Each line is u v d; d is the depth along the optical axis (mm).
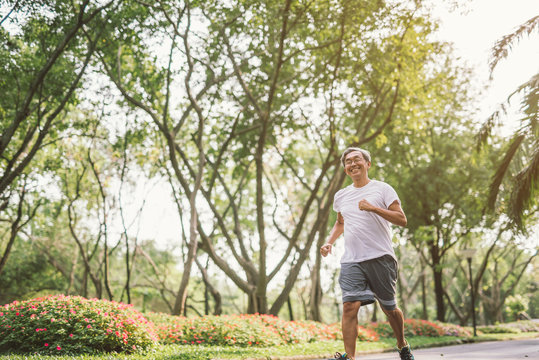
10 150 19031
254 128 18625
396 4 14719
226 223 27031
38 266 33094
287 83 18969
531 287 49594
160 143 22906
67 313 8430
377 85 17875
